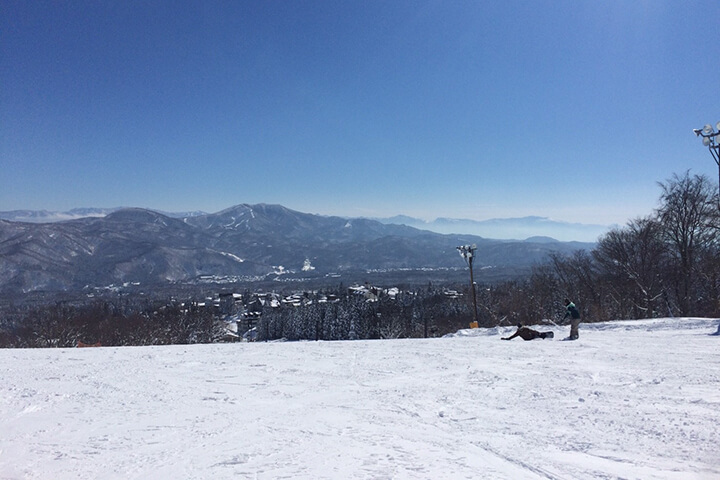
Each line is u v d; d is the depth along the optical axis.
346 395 7.60
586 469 4.36
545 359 10.65
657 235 35.62
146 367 10.26
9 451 4.93
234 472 4.32
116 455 4.82
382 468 4.42
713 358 10.08
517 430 5.61
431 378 8.85
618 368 9.20
